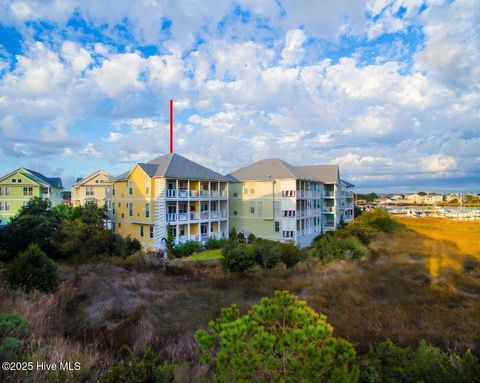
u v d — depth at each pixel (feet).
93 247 82.64
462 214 221.66
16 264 35.42
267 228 113.39
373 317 30.32
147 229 93.76
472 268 57.93
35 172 159.02
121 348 20.79
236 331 11.44
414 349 22.66
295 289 46.62
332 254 69.87
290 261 68.90
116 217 106.42
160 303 39.17
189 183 100.27
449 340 24.04
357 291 42.29
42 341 17.95
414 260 67.87
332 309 34.53
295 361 10.74
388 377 15.11
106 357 18.11
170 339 24.98
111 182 107.24
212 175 107.34
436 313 32.04
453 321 29.43
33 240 76.64
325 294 40.86
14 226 79.36
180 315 35.53
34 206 93.56
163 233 89.15
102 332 24.13
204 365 16.70
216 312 36.91
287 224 108.27
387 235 106.11
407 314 31.48
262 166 122.93
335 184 140.05
